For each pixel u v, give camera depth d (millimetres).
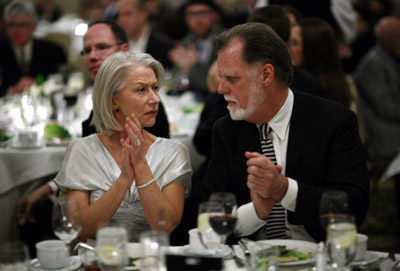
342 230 2934
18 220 6262
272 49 3865
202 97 9250
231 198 3240
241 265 3242
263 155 3998
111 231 2969
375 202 8758
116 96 4082
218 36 3953
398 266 3170
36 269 3338
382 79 9633
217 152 4297
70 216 3373
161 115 5039
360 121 7559
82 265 3414
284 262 3240
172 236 4973
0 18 12211
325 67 6398
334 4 9289
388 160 9945
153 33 10195
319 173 4020
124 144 3967
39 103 7637
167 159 4281
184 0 15641
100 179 4203
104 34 5609
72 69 11906
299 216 3799
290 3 8836
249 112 3938
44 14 15727
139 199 4152
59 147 6355
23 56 10570
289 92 4109
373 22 10906
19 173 6180
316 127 4047
